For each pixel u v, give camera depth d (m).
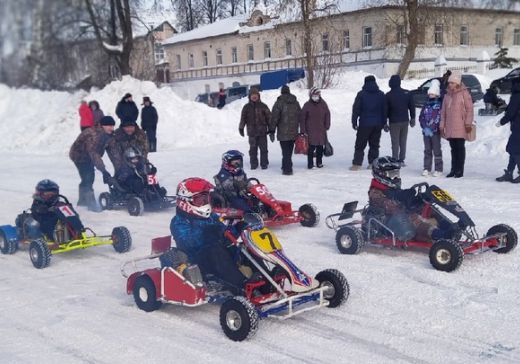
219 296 5.48
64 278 7.12
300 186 12.27
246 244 5.35
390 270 6.76
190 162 17.14
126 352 4.89
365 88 13.45
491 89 19.56
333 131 22.81
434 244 6.63
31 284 6.92
